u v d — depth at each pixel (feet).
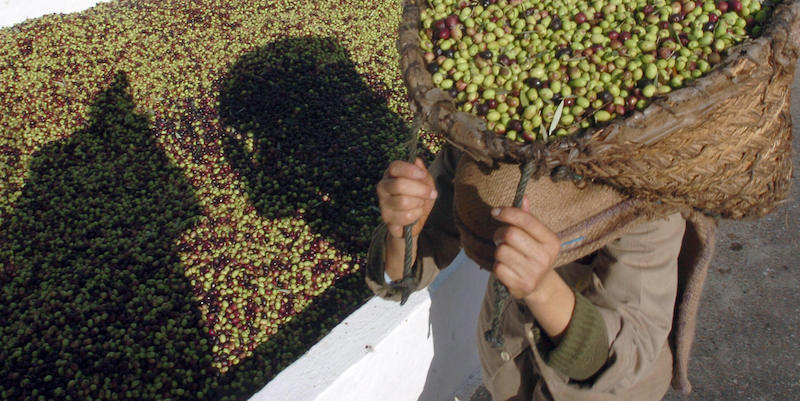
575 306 4.90
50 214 13.48
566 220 5.19
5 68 17.85
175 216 13.32
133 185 14.28
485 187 5.41
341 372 8.05
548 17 6.39
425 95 5.18
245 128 15.57
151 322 11.07
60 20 20.13
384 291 6.77
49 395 10.01
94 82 17.28
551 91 5.45
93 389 10.05
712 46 5.55
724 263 13.00
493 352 7.34
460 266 9.67
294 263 12.14
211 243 12.59
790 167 5.34
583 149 4.61
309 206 13.34
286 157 14.69
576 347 4.91
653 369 6.23
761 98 4.75
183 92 16.81
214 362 10.62
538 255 4.36
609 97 5.23
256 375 10.50
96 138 15.69
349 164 14.43
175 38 19.12
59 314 11.11
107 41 19.01
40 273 12.09
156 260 12.29
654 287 5.19
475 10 6.40
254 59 17.89
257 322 11.18
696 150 4.57
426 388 10.21
